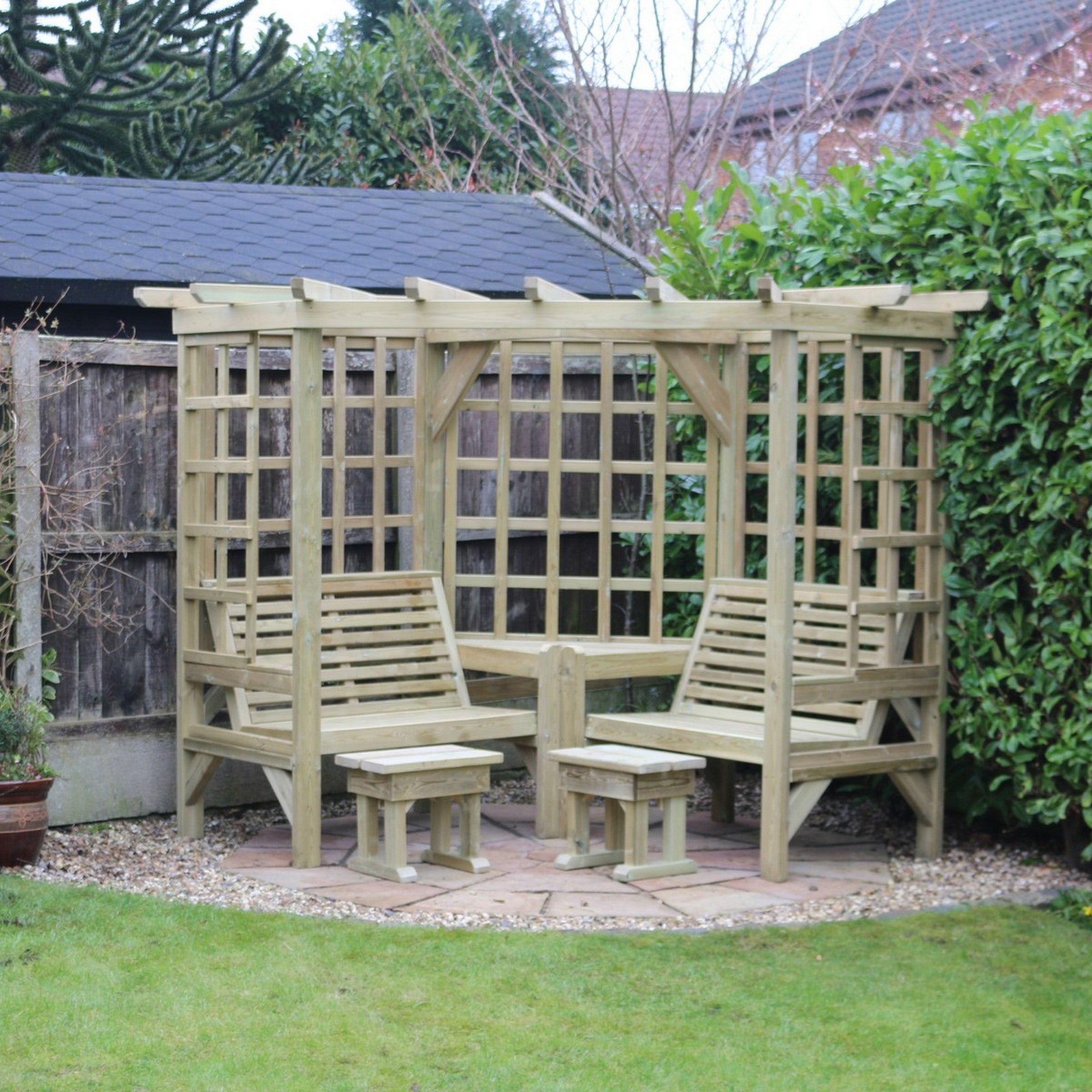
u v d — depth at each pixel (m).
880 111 13.01
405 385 7.57
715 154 13.27
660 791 5.90
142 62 14.02
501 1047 3.98
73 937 4.77
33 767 5.90
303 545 6.00
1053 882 5.94
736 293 7.38
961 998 4.48
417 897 5.53
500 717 6.60
